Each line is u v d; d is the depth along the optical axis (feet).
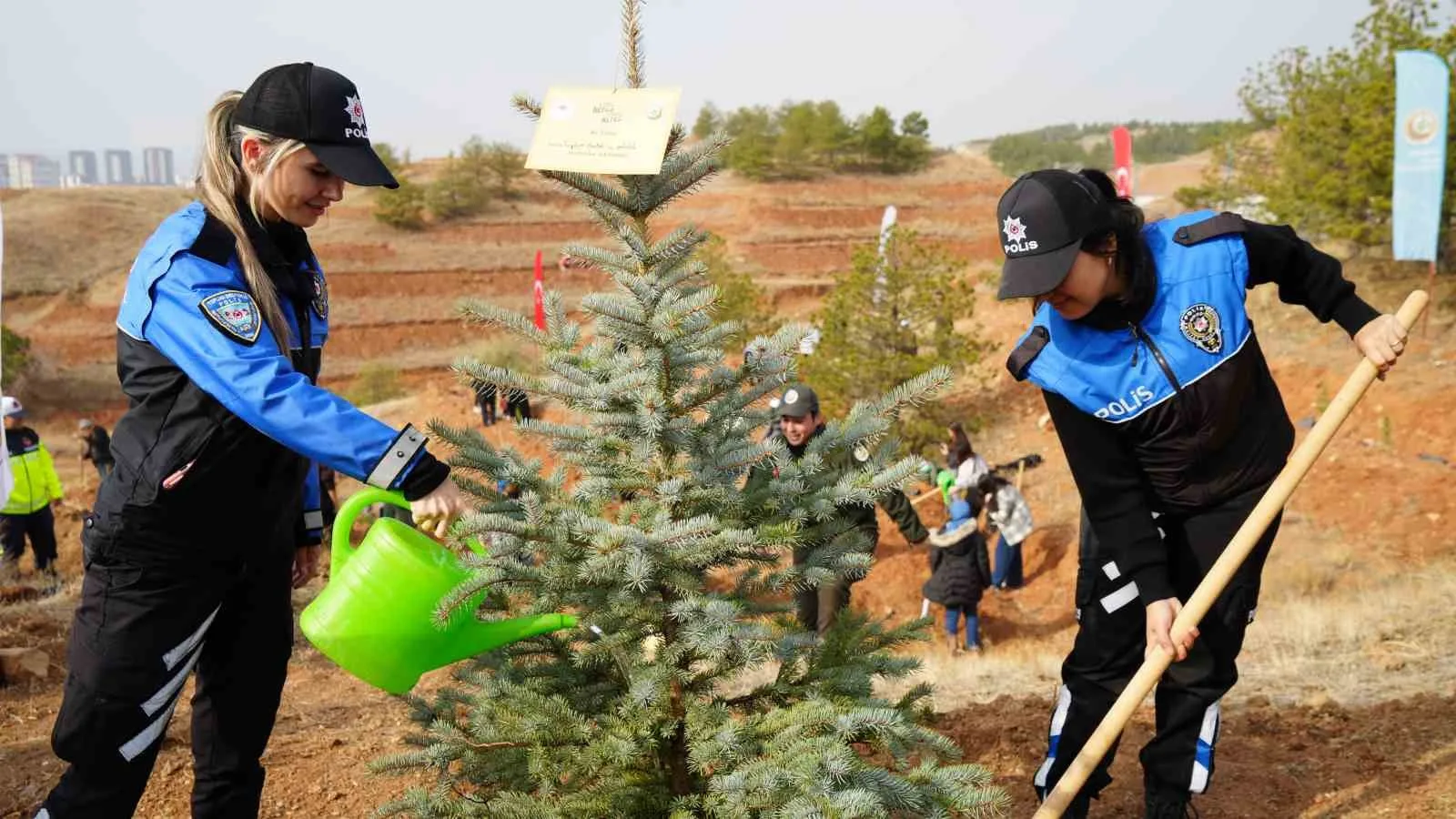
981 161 285.23
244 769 9.10
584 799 8.93
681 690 9.25
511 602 9.64
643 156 8.89
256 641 8.87
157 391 7.59
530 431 9.29
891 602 39.01
